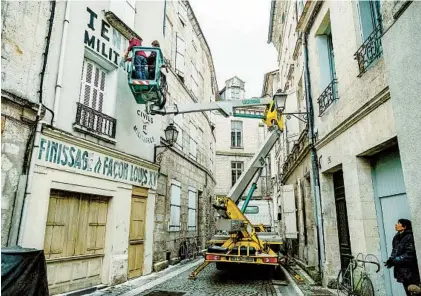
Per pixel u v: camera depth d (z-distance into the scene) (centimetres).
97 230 787
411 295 384
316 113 896
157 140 1114
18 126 579
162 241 1124
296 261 1173
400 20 419
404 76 410
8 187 555
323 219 826
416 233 385
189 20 1673
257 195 2702
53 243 656
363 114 584
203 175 1809
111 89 875
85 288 725
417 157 384
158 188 1109
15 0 590
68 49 718
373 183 613
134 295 705
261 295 706
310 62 959
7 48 567
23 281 392
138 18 1040
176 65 1409
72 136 695
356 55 603
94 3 816
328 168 782
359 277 588
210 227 1966
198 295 704
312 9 884
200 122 1811
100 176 786
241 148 2966
